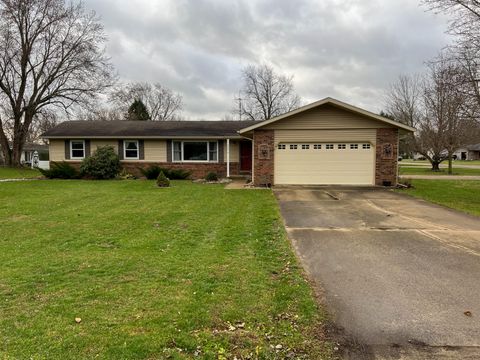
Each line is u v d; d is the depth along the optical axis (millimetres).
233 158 21078
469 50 12117
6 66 27203
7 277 4566
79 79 28266
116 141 21188
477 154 79312
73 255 5562
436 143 29094
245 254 5602
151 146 21062
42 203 10953
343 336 3152
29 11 26906
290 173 15914
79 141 21344
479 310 3652
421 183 17953
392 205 10539
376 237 6738
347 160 15641
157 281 4418
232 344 3008
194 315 3484
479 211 9508
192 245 6160
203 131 21219
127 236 6824
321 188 14906
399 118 33281
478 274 4707
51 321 3371
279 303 3783
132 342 2992
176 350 2896
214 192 13789
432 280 4496
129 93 54125
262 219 8391
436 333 3197
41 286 4270
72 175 19812
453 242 6336
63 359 2760
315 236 6836
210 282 4383
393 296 4012
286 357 2836
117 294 4008
